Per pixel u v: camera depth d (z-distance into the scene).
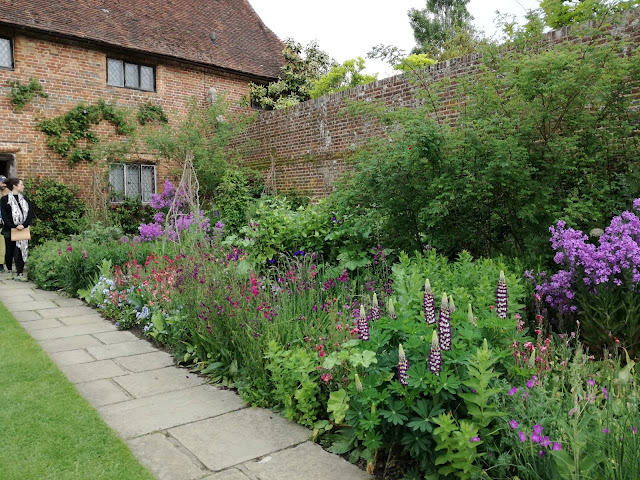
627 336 3.36
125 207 13.71
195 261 5.46
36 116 12.29
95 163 12.98
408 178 5.15
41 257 8.53
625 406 2.17
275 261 6.20
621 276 3.48
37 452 2.57
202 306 4.41
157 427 3.04
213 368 4.00
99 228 9.48
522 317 3.70
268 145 12.34
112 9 14.38
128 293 5.87
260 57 17.30
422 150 4.84
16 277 8.83
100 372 4.08
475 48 5.44
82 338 5.13
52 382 3.56
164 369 4.19
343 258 5.60
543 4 5.15
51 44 12.46
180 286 5.02
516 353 2.77
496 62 5.08
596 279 3.45
